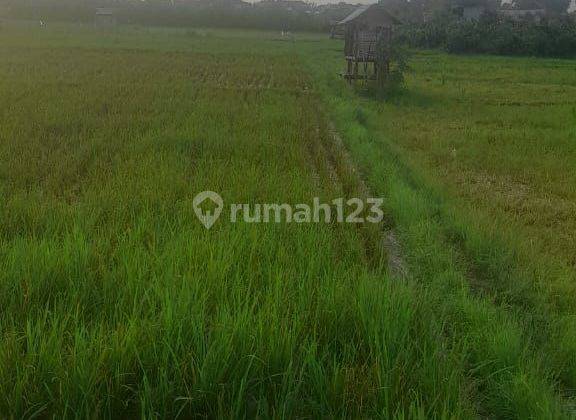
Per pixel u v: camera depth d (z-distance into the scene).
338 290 4.95
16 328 4.19
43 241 5.66
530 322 5.27
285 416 3.51
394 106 20.64
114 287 4.94
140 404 3.56
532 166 11.77
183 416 3.57
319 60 40.53
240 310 4.42
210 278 5.03
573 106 20.42
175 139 11.72
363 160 11.16
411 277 5.90
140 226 6.42
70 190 8.55
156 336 4.01
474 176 11.08
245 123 14.10
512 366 4.33
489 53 52.75
